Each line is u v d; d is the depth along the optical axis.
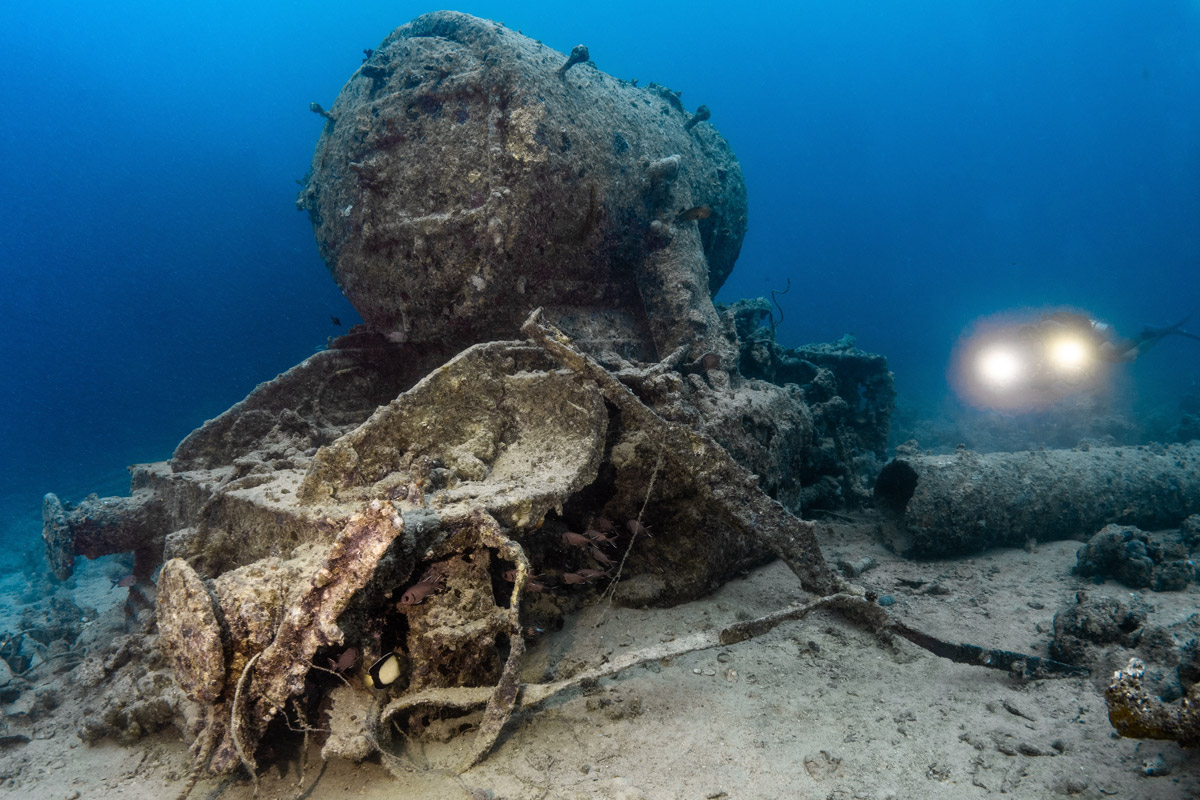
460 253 5.72
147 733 4.26
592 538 4.69
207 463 6.42
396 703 3.45
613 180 6.25
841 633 5.02
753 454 5.93
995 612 5.40
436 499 3.97
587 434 4.68
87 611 8.13
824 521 8.14
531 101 5.61
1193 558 6.21
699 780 3.32
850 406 9.91
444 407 4.86
